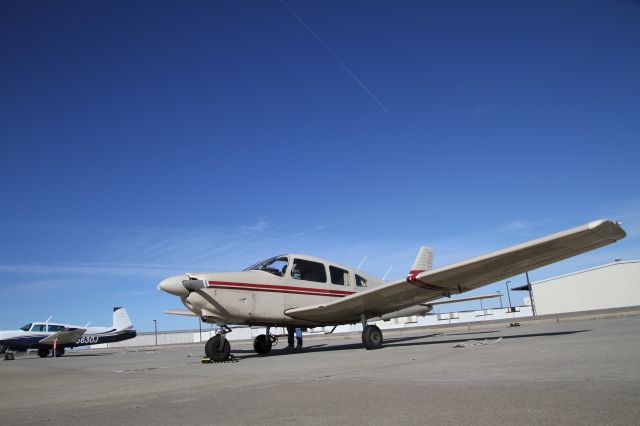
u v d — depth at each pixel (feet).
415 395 11.89
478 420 8.92
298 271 35.06
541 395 10.72
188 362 32.04
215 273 30.94
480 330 56.95
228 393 14.34
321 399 12.23
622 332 28.43
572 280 114.21
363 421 9.52
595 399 9.93
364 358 24.18
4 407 14.64
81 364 40.42
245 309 31.27
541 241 25.29
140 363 35.37
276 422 9.93
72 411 12.99
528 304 153.07
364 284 39.78
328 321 36.94
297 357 29.17
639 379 11.88
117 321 106.93
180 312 42.01
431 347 28.68
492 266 28.71
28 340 84.79
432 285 31.14
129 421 10.98
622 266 107.86
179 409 12.15
